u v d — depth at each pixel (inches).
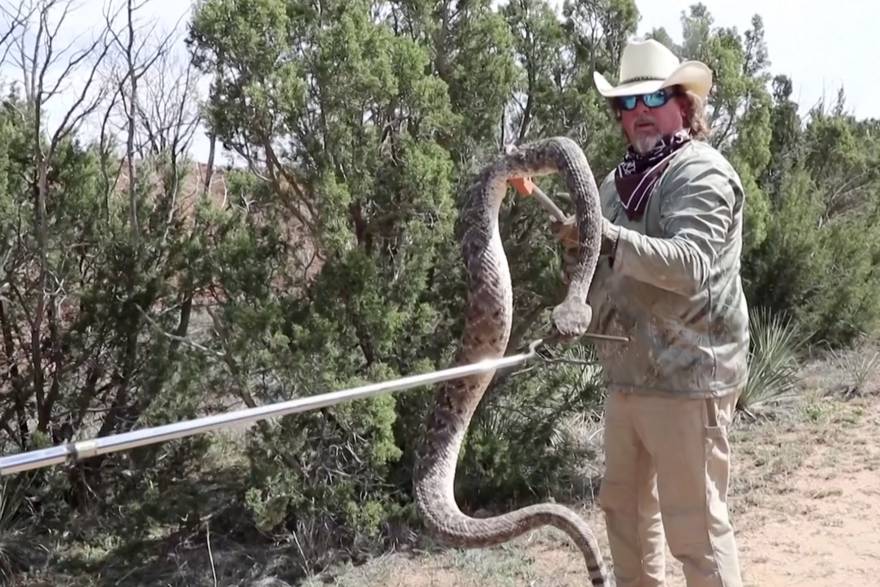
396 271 276.2
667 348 164.1
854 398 392.5
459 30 299.4
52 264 308.2
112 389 323.6
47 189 315.0
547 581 242.4
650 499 183.6
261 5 255.8
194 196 348.8
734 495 292.5
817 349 468.1
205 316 346.0
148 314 306.8
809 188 518.3
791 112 554.9
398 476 281.0
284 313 264.8
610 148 309.9
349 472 272.8
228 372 282.7
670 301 162.6
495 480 292.4
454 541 150.5
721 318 163.0
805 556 245.1
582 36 328.5
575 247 154.2
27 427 316.5
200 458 307.6
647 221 165.6
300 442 260.2
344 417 258.4
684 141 167.5
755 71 403.9
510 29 309.3
